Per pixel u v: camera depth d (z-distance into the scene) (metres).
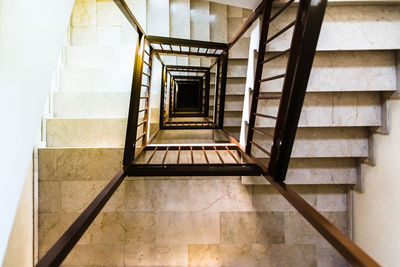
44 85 0.62
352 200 1.89
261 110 1.56
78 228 0.64
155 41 1.64
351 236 1.90
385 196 1.49
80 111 1.99
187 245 1.90
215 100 2.47
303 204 0.75
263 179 1.79
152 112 2.47
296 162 1.82
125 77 2.09
